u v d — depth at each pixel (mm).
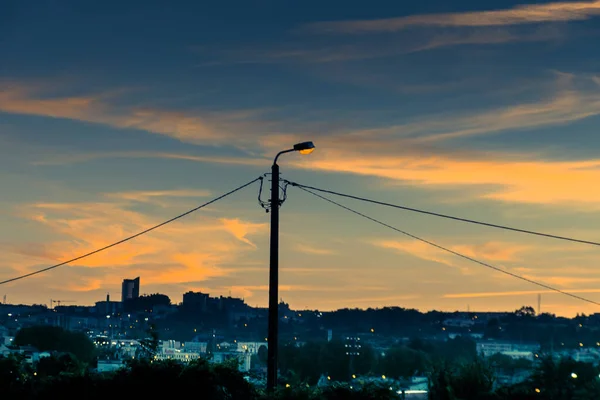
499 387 58719
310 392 44875
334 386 47156
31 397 44938
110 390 44406
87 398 44344
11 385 45281
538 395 58344
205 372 44062
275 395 43969
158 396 43656
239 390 44656
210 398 43562
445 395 56906
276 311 44938
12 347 181500
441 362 59500
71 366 47125
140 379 44219
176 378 43969
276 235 45094
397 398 47875
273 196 45406
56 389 44719
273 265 45000
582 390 61062
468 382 57531
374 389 47438
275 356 44719
